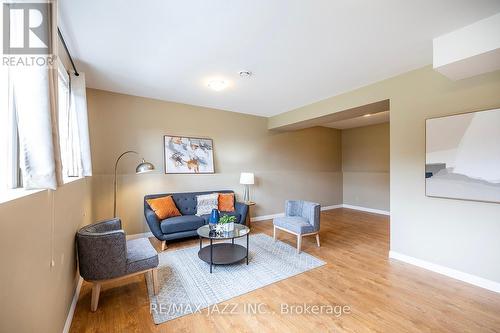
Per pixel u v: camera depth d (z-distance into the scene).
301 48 2.29
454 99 2.45
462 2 1.65
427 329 1.72
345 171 7.11
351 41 2.16
